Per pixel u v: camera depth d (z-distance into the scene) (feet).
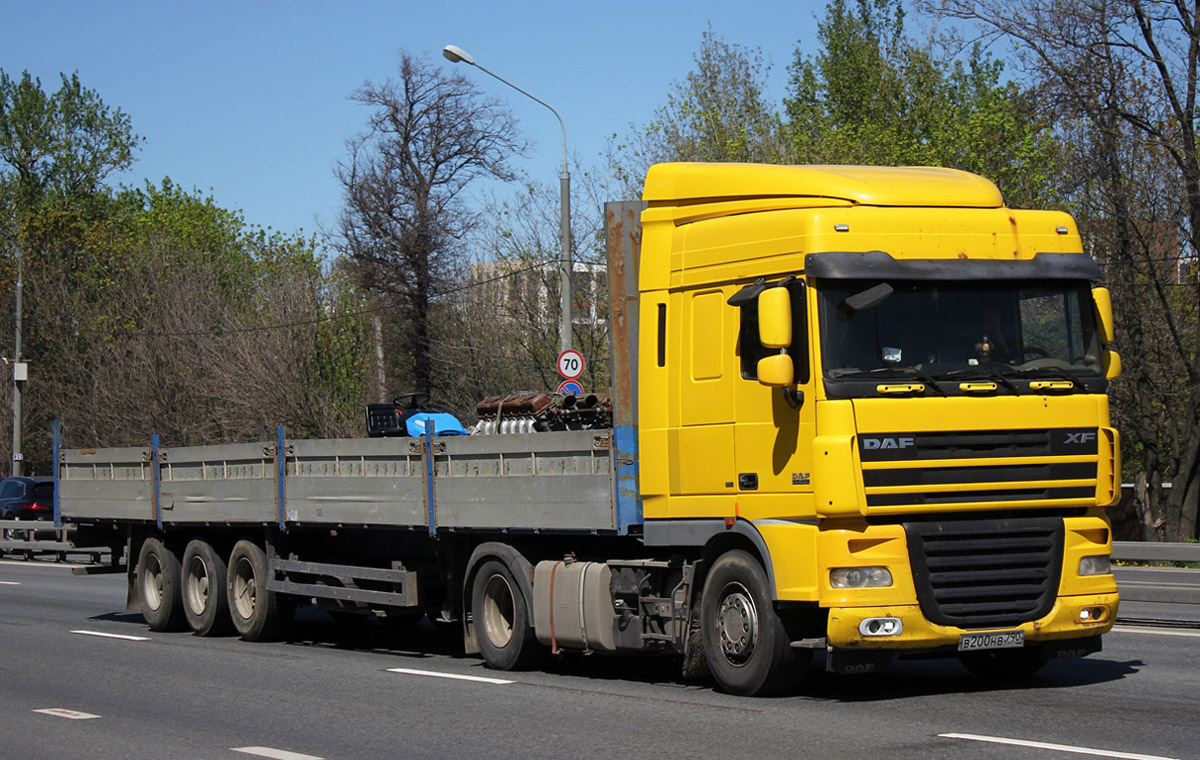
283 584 45.73
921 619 27.76
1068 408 29.14
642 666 37.68
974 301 29.04
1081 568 29.25
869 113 165.27
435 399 154.40
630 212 33.35
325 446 43.19
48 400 175.63
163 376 155.02
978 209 29.91
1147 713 27.48
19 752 27.25
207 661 41.50
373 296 160.97
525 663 36.42
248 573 47.83
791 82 180.65
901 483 27.68
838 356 27.91
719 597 30.78
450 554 39.47
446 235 163.73
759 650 29.43
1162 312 88.69
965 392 28.30
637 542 33.81
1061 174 87.76
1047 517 29.22
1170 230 85.40
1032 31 84.74
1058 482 28.94
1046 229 30.01
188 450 49.75
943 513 28.43
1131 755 22.94
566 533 34.19
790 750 24.23
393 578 40.42
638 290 32.94
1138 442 96.27
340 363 145.28
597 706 30.22
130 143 236.02
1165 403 90.99
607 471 32.73
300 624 53.57
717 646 30.78
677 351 31.81
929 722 26.68
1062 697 29.71
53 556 101.35
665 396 32.04
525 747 25.72
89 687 36.35
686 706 29.60
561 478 34.14
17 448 148.87
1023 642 28.71
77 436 165.78
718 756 24.02
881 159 118.62
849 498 27.32
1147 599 44.60
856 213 28.76
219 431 147.95
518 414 40.78
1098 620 29.40
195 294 156.56
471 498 37.17
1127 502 95.81
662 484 31.99
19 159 228.63
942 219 29.27
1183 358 87.25
